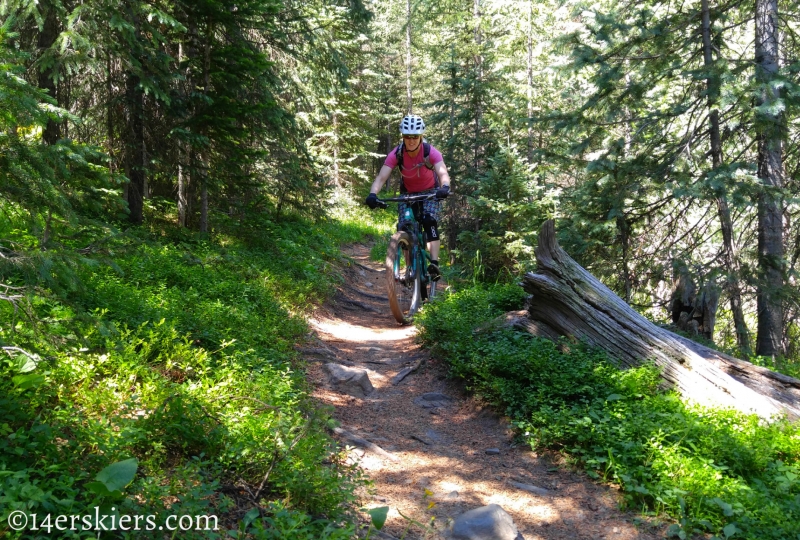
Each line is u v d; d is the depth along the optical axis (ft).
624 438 16.40
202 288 26.76
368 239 89.76
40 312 15.56
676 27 36.65
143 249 24.84
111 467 9.46
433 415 20.13
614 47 37.93
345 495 12.19
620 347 22.13
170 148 37.17
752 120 33.91
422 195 27.09
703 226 40.96
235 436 13.33
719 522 13.74
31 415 11.53
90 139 37.50
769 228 35.40
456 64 61.98
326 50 50.21
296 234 54.08
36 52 29.53
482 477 16.01
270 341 23.38
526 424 18.13
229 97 35.35
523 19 71.51
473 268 47.19
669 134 40.09
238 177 38.34
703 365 21.21
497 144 60.59
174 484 11.03
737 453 16.40
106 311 18.47
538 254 23.47
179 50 39.88
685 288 32.17
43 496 8.86
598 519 14.25
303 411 16.70
